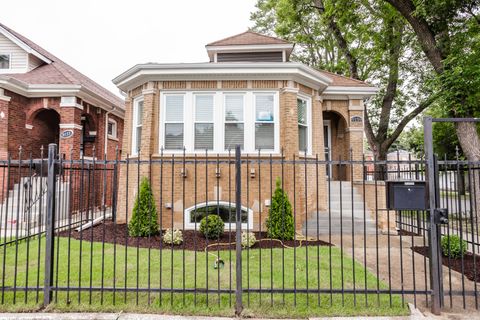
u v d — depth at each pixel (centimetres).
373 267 504
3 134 965
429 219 348
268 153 822
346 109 1069
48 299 336
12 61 1214
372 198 836
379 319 308
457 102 777
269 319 310
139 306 332
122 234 731
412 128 2384
